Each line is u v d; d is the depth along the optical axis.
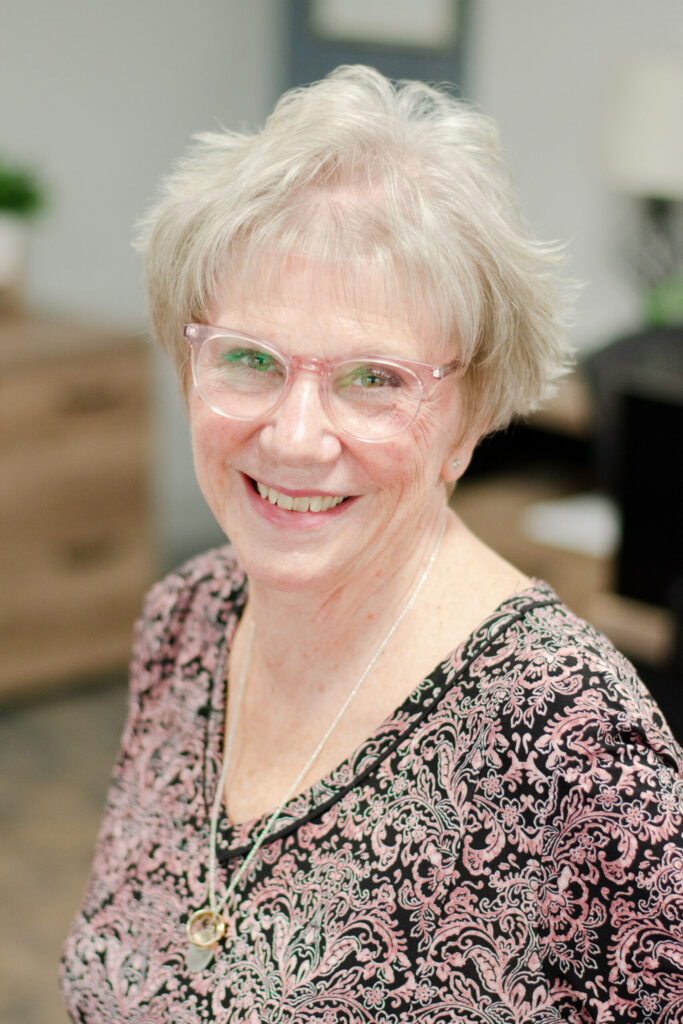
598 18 4.20
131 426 3.74
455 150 0.98
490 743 0.96
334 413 0.95
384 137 0.96
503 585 1.06
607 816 0.89
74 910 2.79
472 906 0.95
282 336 0.94
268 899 1.04
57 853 3.00
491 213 0.97
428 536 1.08
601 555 3.35
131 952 1.14
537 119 4.42
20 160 4.10
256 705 1.16
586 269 4.47
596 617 2.84
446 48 4.42
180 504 4.69
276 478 0.97
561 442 4.05
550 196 4.47
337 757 1.06
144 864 1.18
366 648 1.06
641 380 2.94
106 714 3.69
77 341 3.55
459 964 0.95
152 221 1.08
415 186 0.94
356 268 0.93
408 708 1.01
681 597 2.56
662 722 0.96
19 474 3.53
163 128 4.44
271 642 1.10
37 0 4.01
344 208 0.93
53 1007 2.48
